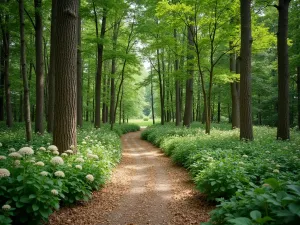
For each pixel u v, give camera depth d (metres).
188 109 20.75
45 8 15.00
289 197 2.34
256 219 2.37
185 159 10.50
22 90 23.48
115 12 18.88
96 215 5.59
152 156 14.50
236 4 12.55
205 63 17.70
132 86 41.03
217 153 8.30
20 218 4.05
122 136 28.42
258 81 26.39
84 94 34.31
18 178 4.11
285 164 6.80
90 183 6.58
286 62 12.14
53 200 4.23
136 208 6.25
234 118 19.41
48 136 11.76
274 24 23.89
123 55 19.11
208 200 6.07
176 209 6.10
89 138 11.22
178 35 26.95
